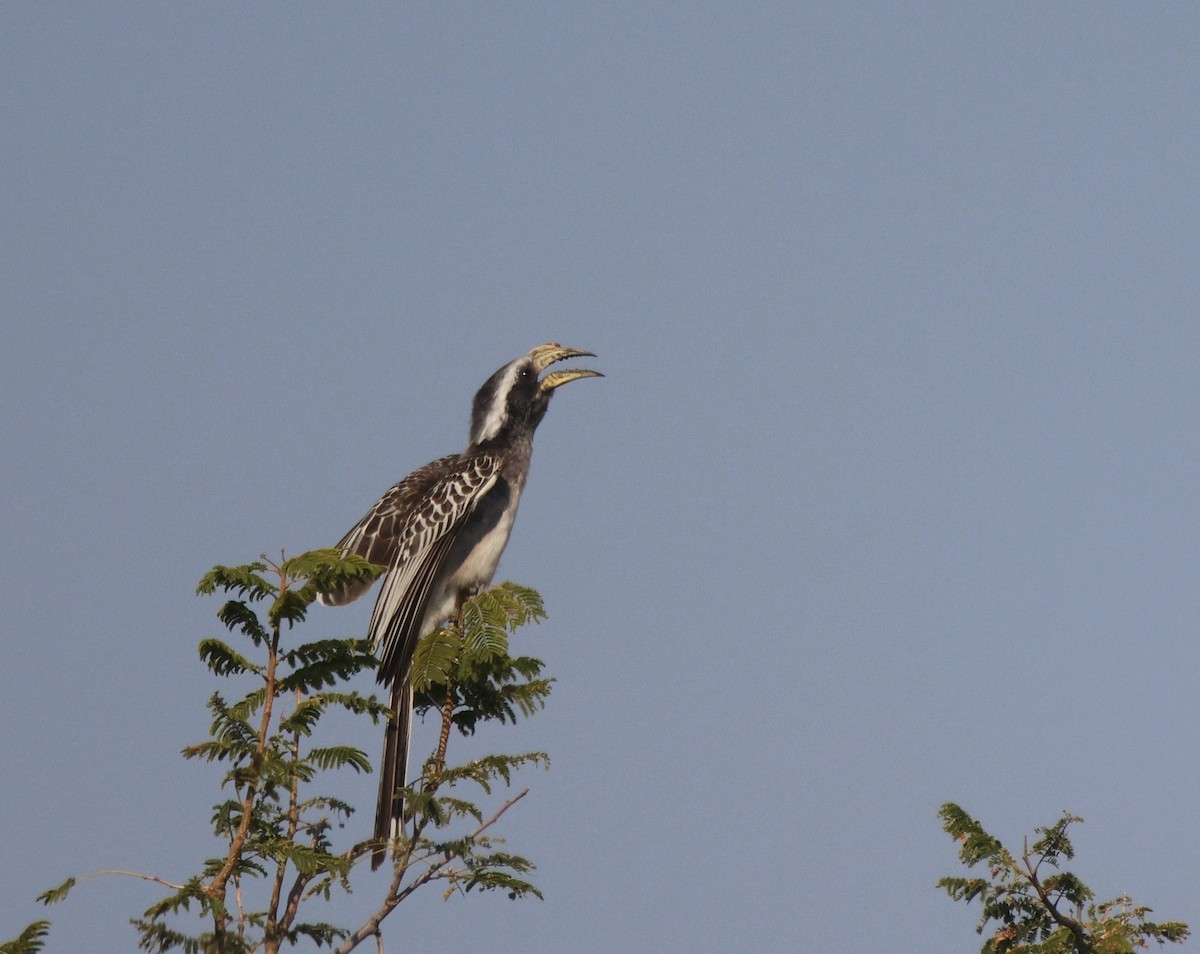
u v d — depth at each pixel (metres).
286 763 9.23
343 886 9.95
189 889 8.69
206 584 9.62
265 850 9.26
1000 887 10.76
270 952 9.24
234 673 9.82
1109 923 10.51
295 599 9.62
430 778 11.20
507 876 10.45
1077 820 10.86
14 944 8.33
